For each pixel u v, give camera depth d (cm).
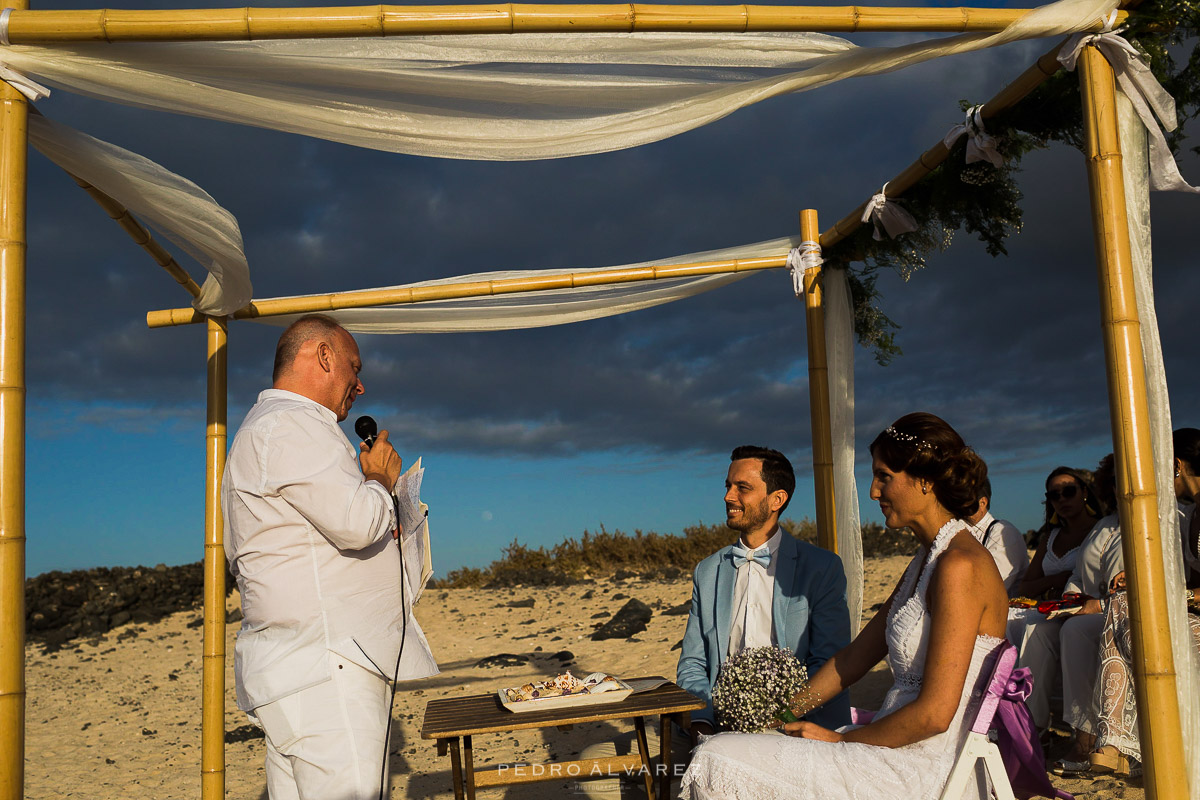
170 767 613
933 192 466
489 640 987
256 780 567
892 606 289
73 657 1112
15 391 262
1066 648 437
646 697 371
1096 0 324
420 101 330
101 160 317
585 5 293
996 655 260
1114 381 321
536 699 360
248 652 286
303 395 308
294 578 283
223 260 387
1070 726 483
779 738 267
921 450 276
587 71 327
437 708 380
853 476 572
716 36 315
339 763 273
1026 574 564
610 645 866
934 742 256
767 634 401
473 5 286
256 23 274
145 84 297
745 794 258
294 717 275
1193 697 312
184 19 272
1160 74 335
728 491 419
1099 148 331
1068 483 543
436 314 543
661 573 1341
